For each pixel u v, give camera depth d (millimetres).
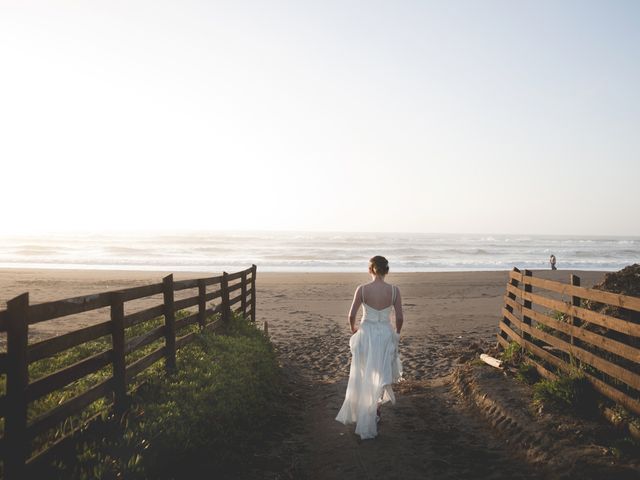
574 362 5820
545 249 78062
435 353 10953
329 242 91375
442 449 5168
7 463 3062
